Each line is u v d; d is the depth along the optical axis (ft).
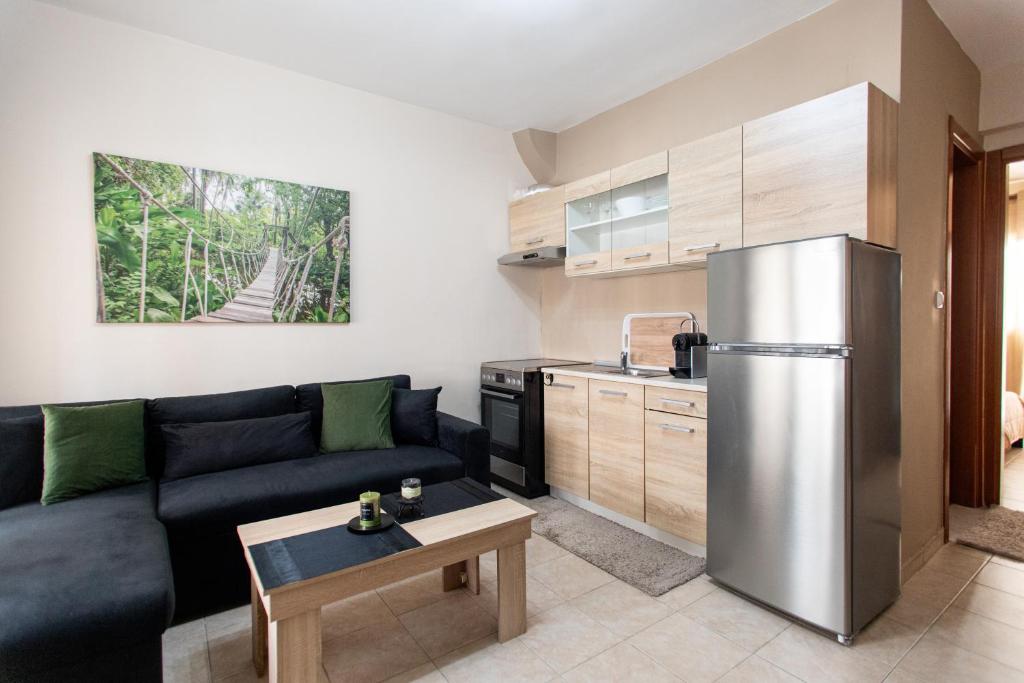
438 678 5.71
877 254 6.57
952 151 8.88
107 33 8.41
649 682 5.61
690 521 8.38
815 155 7.03
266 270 9.89
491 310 13.34
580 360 13.20
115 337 8.58
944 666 5.81
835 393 6.12
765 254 6.79
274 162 10.02
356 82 10.71
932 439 8.50
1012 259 16.49
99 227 8.33
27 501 6.86
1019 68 9.66
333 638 6.46
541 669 5.84
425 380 12.17
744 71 9.35
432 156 12.18
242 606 7.23
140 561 5.27
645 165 9.72
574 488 10.79
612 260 10.50
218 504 6.99
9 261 7.77
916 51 7.69
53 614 4.41
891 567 6.94
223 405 8.80
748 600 7.27
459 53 9.53
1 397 7.77
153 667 4.82
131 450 7.61
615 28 8.74
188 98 9.12
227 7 8.06
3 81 7.68
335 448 9.47
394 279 11.64
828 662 5.90
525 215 13.01
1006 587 7.57
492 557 8.84
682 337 9.38
